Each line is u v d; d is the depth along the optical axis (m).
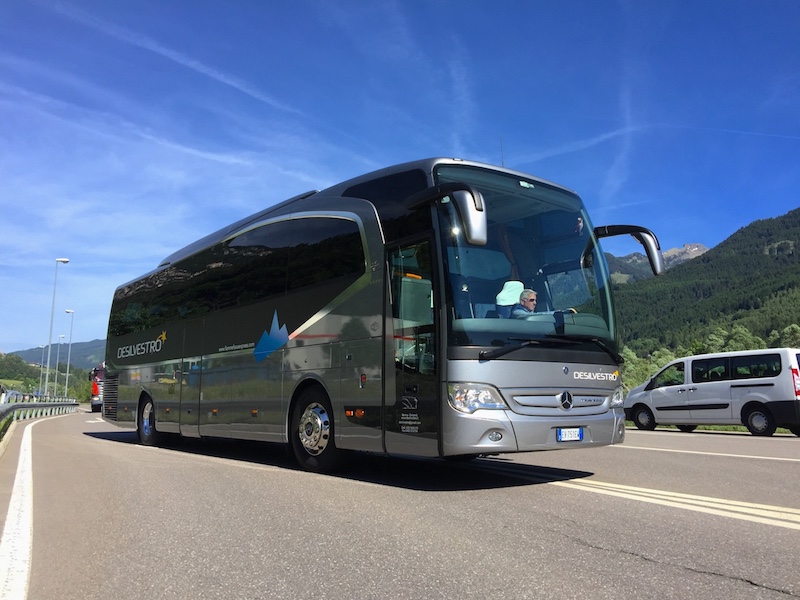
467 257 6.55
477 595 3.40
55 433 16.94
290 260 8.89
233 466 8.89
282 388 8.67
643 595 3.37
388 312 6.99
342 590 3.54
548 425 6.37
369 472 7.91
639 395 17.92
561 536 4.55
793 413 14.47
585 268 7.57
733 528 4.77
